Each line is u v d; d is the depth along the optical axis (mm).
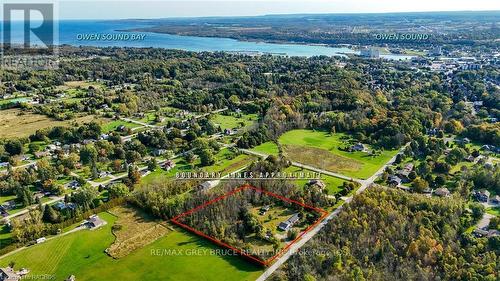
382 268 130250
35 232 148500
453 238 143000
